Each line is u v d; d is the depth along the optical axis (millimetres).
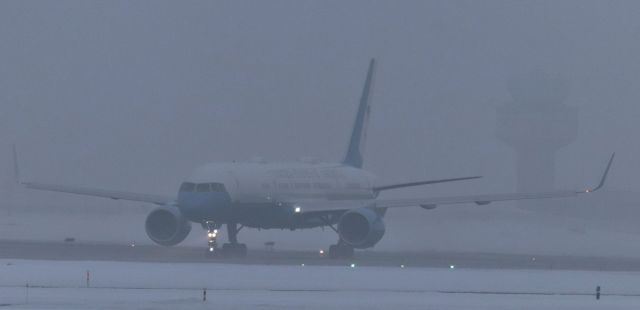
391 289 181625
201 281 187500
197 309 148625
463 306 158250
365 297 167500
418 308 154875
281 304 155625
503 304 162375
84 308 147375
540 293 180250
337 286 184250
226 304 154500
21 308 146625
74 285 178500
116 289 173125
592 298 174750
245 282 187375
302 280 192125
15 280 185125
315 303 157875
